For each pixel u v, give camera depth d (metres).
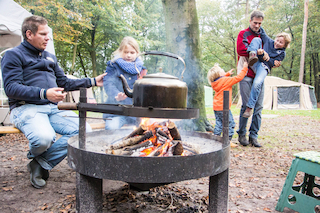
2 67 1.87
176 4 4.28
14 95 1.79
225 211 1.39
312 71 26.55
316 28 21.73
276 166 2.76
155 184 1.40
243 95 3.67
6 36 4.91
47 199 1.80
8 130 2.03
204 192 1.97
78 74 20.56
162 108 1.17
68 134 2.09
